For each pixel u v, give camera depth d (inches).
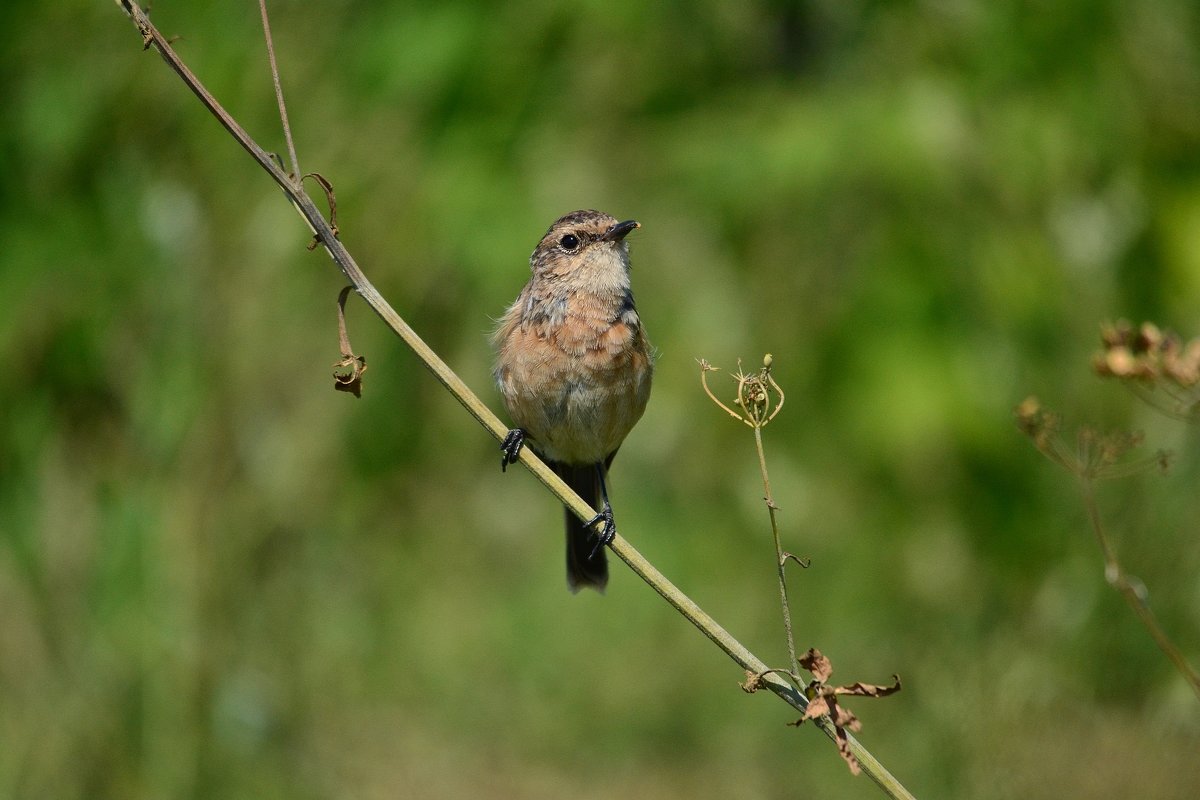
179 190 502.6
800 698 209.0
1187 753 323.6
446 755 523.8
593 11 507.8
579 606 580.4
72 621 466.3
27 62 507.5
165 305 491.5
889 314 484.4
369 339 532.7
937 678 388.8
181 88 507.5
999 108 507.5
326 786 493.0
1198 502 379.9
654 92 533.3
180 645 466.0
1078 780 329.4
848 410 485.7
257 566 509.4
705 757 533.6
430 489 585.0
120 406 496.4
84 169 501.0
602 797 509.7
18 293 480.1
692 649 556.7
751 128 517.3
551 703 556.7
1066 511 478.3
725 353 525.0
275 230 512.1
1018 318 492.1
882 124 495.5
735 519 544.4
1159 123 530.0
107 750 449.1
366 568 557.6
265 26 228.7
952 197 494.9
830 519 528.4
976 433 476.7
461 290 528.4
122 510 473.1
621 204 525.0
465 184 502.0
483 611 586.9
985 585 489.4
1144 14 532.7
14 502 474.3
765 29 537.6
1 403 482.9
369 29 518.9
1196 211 512.1
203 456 495.5
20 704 451.2
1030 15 513.7
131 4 221.8
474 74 510.3
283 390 522.3
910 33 516.4
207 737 466.0
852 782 438.3
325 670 524.1
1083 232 513.7
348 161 518.9
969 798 353.4
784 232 509.7
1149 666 356.5
